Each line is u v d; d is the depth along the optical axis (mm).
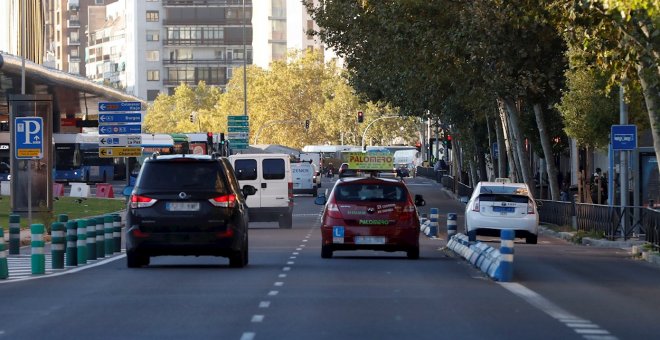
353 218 60094
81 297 40000
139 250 52438
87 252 61031
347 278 47969
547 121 135875
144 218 52312
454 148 188500
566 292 43062
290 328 31406
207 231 52188
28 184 88250
